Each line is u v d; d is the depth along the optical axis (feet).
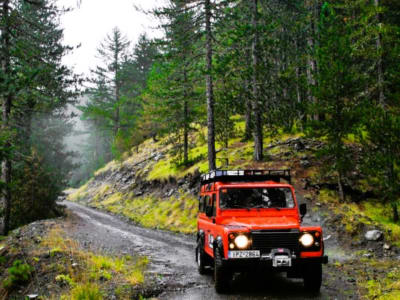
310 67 77.71
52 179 93.04
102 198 141.90
